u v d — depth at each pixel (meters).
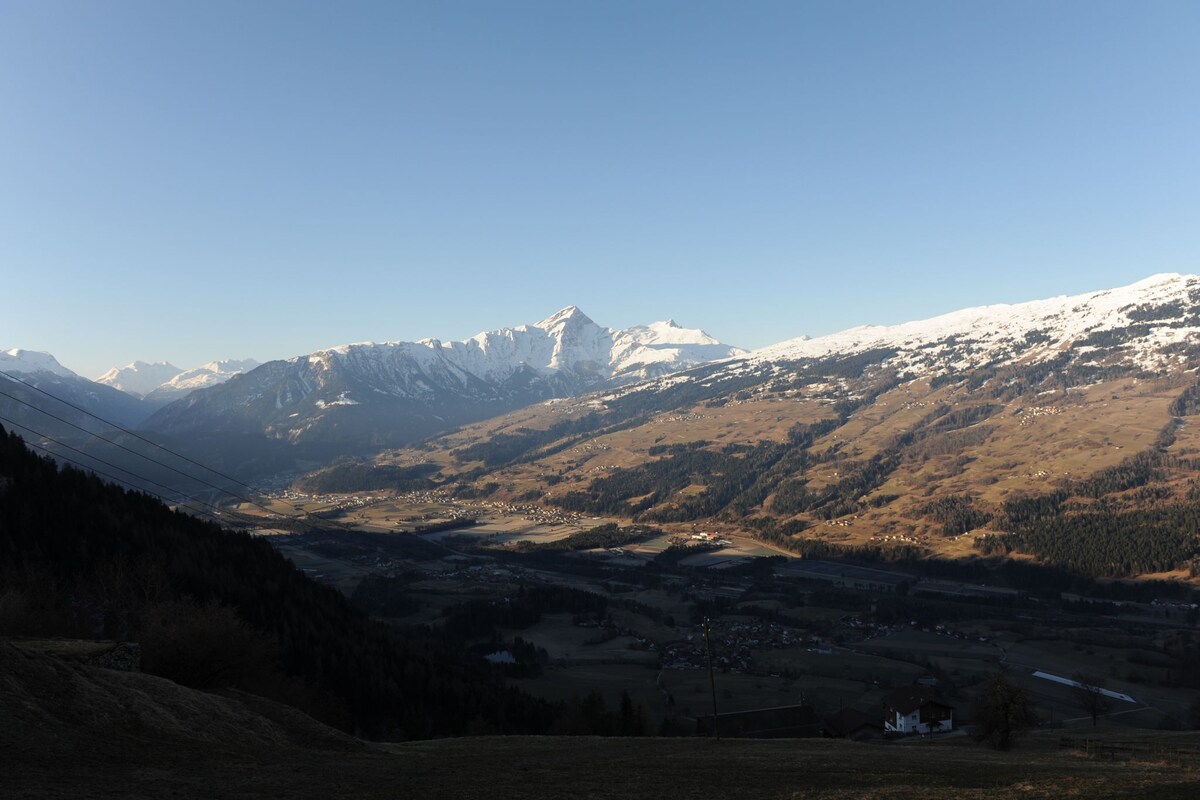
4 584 87.31
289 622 118.06
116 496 137.50
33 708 34.91
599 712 96.81
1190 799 31.09
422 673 119.19
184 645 57.59
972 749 71.06
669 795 33.94
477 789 34.44
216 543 138.75
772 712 110.50
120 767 32.28
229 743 40.88
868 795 33.94
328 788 33.12
